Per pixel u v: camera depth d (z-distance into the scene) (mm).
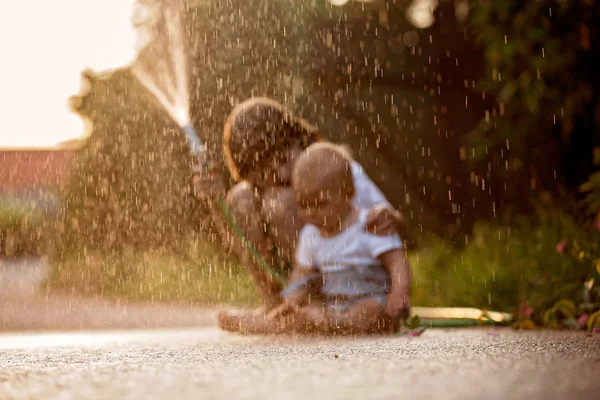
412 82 10023
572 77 7508
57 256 11188
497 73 7906
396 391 1705
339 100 9539
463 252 7727
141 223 9266
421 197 9945
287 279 4516
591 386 1745
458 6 9906
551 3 7281
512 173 8688
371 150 9891
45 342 3932
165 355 2854
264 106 4512
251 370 2186
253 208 4500
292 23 8188
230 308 7059
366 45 9703
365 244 4059
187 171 8609
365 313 3822
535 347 2795
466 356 2467
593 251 4949
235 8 6926
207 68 6770
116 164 9273
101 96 8555
